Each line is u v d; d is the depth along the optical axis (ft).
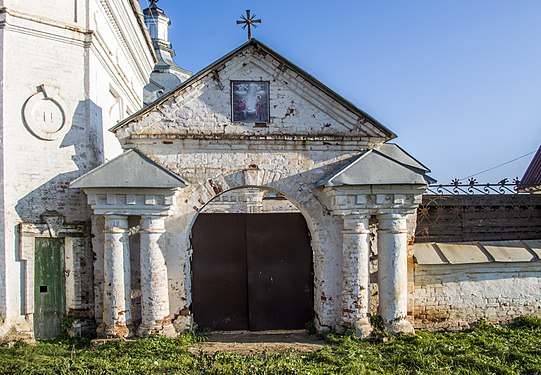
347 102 34.14
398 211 32.76
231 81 34.12
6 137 32.50
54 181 34.14
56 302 34.22
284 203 57.62
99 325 32.89
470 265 35.55
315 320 36.01
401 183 31.71
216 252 38.83
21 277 32.73
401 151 36.11
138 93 56.54
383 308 32.81
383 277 32.91
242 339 34.65
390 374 25.96
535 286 36.24
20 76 33.30
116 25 44.14
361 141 34.94
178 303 33.37
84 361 27.61
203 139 33.42
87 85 36.04
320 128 34.63
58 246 34.50
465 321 35.42
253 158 34.19
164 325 32.17
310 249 39.01
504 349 29.66
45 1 34.60
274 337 35.17
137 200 31.48
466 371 26.43
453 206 37.83
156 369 26.27
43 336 33.71
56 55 34.83
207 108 33.86
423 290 35.12
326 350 29.81
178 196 33.55
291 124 34.42
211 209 55.36
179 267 33.37
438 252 35.76
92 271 34.55
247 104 34.19
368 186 31.99
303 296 38.63
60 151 34.58
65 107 34.88
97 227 33.78
